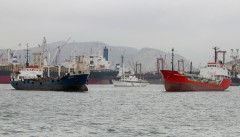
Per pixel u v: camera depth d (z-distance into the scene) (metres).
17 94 189.38
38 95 181.38
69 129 76.44
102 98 171.25
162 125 83.00
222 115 103.50
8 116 97.19
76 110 114.25
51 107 123.44
